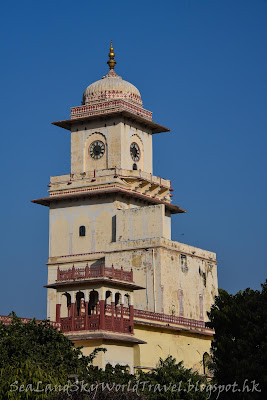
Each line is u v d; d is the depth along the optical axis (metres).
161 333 76.50
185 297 91.19
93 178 97.25
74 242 97.31
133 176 97.25
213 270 97.50
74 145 101.25
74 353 56.12
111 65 104.94
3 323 58.06
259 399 55.72
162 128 103.94
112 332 67.69
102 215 96.25
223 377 57.53
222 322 59.84
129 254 90.25
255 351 57.75
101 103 99.62
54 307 96.06
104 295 67.62
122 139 98.88
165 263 88.75
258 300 61.19
